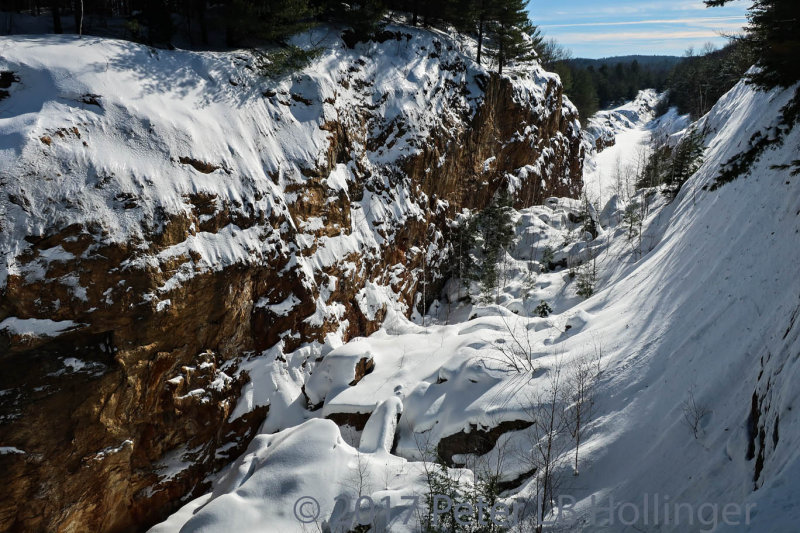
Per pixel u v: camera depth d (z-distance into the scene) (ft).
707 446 37.14
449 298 106.11
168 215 53.06
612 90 389.80
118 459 49.80
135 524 53.21
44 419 44.37
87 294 46.88
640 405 46.50
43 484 44.88
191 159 58.29
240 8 73.92
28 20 71.82
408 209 95.76
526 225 121.08
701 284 52.95
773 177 53.36
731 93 114.11
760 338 39.81
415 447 56.54
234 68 71.26
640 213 108.88
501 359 60.23
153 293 50.47
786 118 58.03
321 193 75.25
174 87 63.26
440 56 113.19
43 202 46.42
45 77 53.42
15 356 43.91
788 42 45.11
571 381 53.31
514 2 117.08
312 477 46.32
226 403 59.26
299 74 79.36
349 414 61.05
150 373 51.72
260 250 62.39
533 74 144.05
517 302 95.81
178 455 55.42
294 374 65.98
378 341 75.25
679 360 47.03
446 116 108.37
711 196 69.21
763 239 47.73
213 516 42.55
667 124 296.51
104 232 48.34
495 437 52.95
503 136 129.80
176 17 82.79
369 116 93.66
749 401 36.27
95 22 77.71
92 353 47.70
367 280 84.33
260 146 68.28
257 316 63.46
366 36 100.53
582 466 43.39
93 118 53.11
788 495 21.65
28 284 44.16
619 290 73.72
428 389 60.13
